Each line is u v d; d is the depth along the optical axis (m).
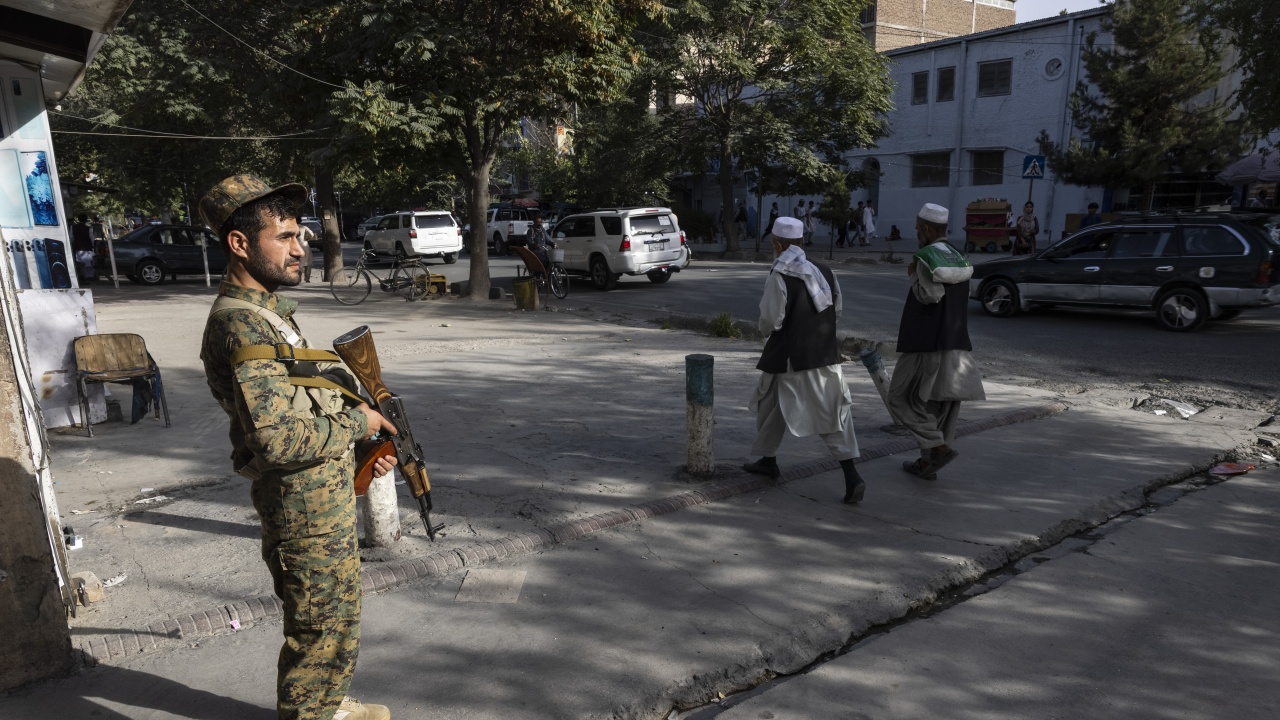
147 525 4.70
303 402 2.36
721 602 3.84
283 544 2.47
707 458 5.37
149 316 14.16
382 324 13.22
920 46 32.09
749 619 3.69
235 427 2.50
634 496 5.06
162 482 5.46
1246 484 5.54
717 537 4.56
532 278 15.30
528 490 5.18
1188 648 3.50
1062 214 28.42
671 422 6.86
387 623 3.63
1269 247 10.77
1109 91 20.92
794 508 4.99
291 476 2.42
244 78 18.17
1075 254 12.41
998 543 4.50
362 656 3.37
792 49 25.12
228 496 5.18
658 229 18.55
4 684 3.13
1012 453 6.08
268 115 19.91
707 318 13.32
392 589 3.95
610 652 3.41
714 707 3.17
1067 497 5.18
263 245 2.39
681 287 18.42
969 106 30.95
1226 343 10.59
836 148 27.70
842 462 5.00
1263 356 9.77
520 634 3.55
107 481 5.48
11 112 6.32
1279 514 4.99
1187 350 10.24
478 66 14.10
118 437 6.57
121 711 3.02
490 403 7.56
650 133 28.48
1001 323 12.57
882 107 26.19
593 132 18.61
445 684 3.18
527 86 14.51
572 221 19.05
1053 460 5.92
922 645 3.54
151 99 18.22
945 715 3.04
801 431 4.93
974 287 13.48
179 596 3.84
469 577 4.05
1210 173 21.89
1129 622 3.72
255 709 3.04
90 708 3.04
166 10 17.56
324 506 2.46
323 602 2.52
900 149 33.66
